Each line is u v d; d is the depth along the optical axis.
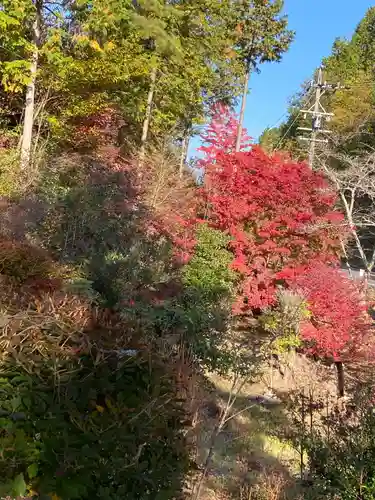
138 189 8.49
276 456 4.43
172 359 3.38
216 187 8.93
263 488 3.69
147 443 2.27
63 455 1.92
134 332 2.62
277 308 7.63
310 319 7.23
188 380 3.63
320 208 8.77
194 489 3.29
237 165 8.95
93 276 3.45
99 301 3.00
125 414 2.17
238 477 3.87
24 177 7.67
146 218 7.70
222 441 4.41
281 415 5.19
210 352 5.63
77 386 2.13
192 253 8.04
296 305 7.20
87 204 5.95
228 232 8.66
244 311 8.23
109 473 2.04
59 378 2.07
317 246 8.77
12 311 2.30
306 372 6.46
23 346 2.15
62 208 5.45
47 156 9.23
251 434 4.70
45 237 4.80
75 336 2.26
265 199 8.55
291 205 8.55
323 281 7.48
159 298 5.37
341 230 8.88
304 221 8.48
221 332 6.30
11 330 2.13
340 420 3.54
